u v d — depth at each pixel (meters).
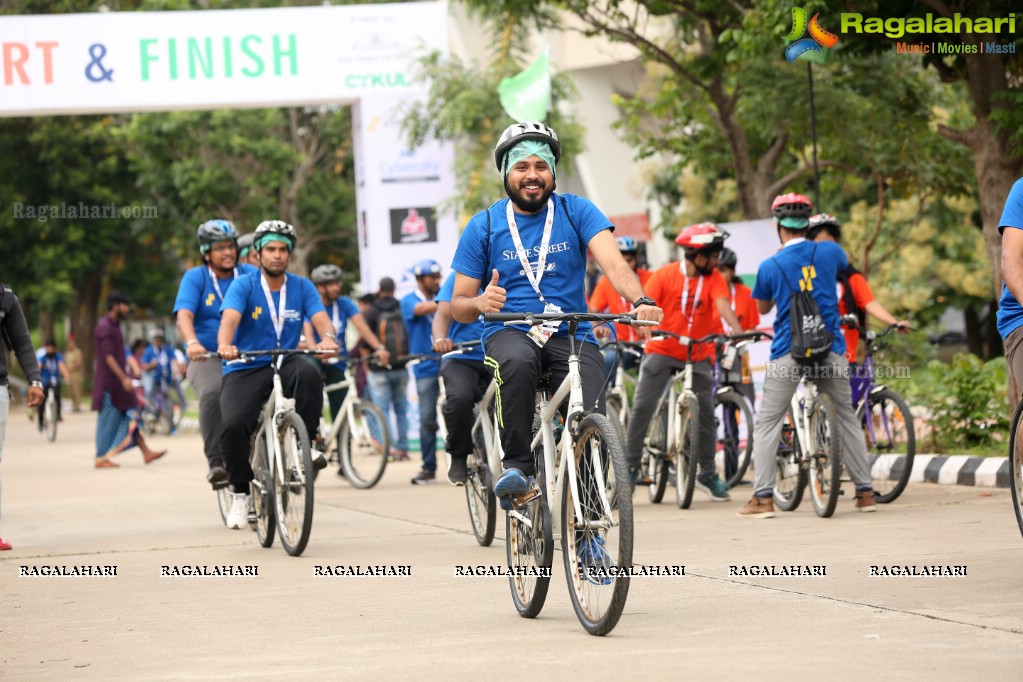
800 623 18.03
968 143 37.56
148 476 49.03
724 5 48.56
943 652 15.93
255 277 28.95
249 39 55.56
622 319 17.78
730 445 36.62
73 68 53.97
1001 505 29.70
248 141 100.06
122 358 54.19
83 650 18.12
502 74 59.47
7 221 123.81
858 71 51.75
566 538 18.22
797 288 29.73
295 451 26.66
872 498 30.11
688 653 16.41
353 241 118.00
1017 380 20.83
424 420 42.47
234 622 19.78
